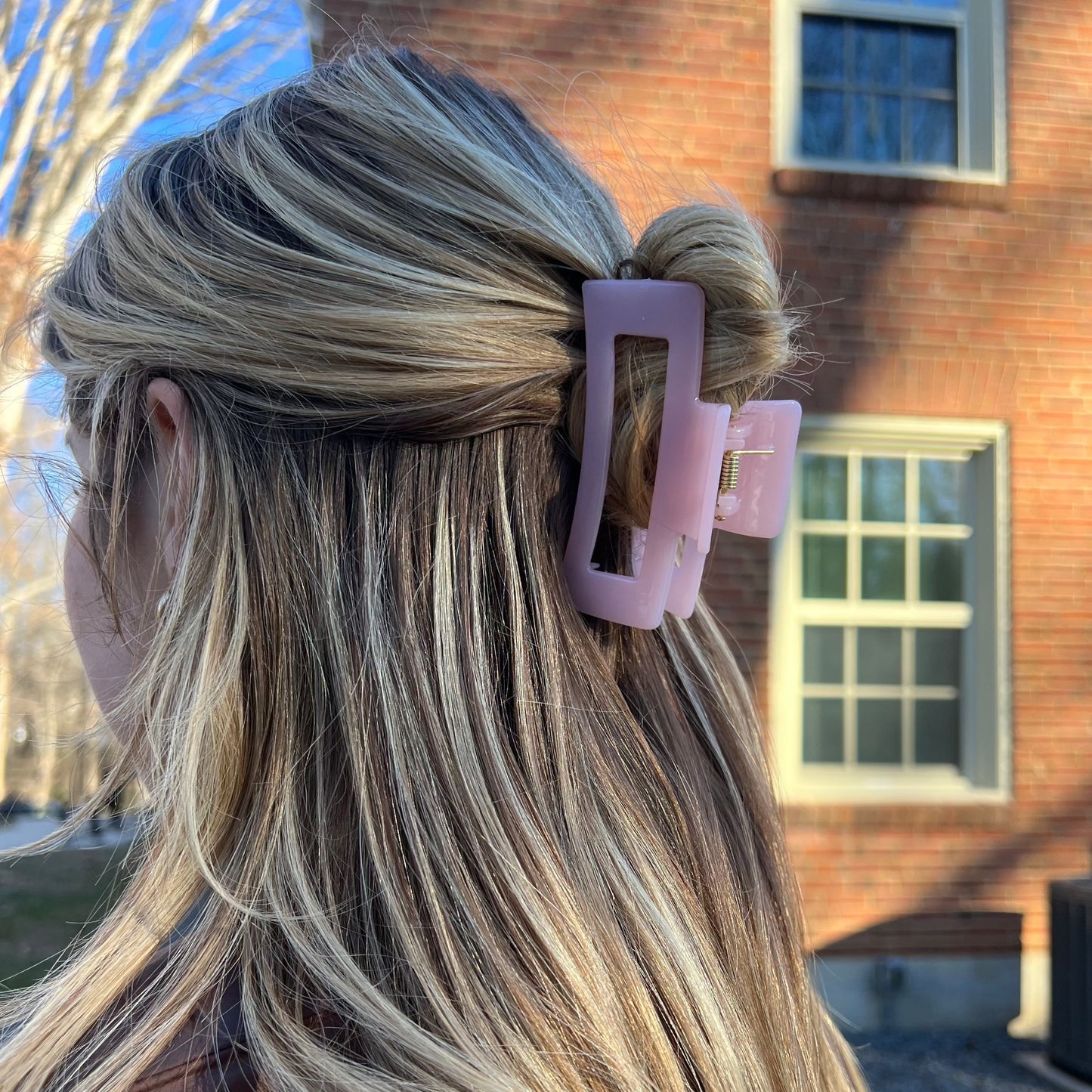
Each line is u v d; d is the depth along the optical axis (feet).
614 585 1.67
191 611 1.55
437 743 1.52
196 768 1.48
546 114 2.56
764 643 10.97
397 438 1.60
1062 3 11.80
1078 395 11.61
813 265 11.19
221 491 1.57
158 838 1.53
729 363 1.56
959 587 11.78
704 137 10.89
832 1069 2.09
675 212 1.60
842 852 10.81
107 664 1.88
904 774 11.55
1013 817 11.07
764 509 1.82
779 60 11.29
